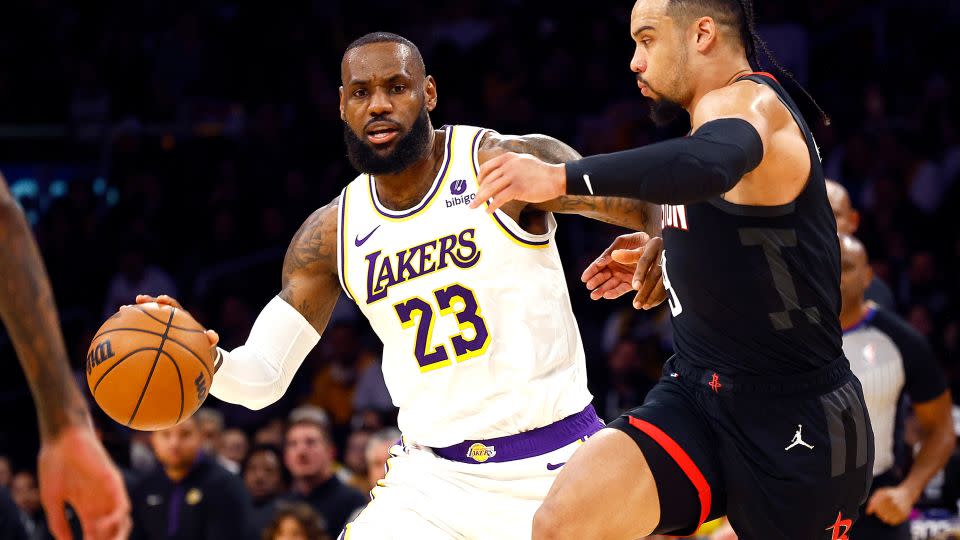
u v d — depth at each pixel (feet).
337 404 36.63
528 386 13.83
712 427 12.41
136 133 45.57
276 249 42.57
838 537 12.69
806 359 12.19
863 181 40.04
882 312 21.03
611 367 33.88
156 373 12.79
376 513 14.16
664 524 12.32
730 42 12.16
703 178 10.18
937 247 37.04
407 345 14.17
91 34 49.60
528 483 13.87
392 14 50.16
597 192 10.30
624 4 47.21
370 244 14.30
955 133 40.37
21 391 39.06
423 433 14.28
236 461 32.96
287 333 14.78
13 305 7.26
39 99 47.21
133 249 42.57
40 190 45.34
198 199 44.55
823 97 43.55
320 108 45.73
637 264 13.62
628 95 44.91
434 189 14.12
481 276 13.85
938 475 24.13
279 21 49.06
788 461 12.15
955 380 33.04
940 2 45.47
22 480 34.35
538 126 43.62
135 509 27.12
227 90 48.37
